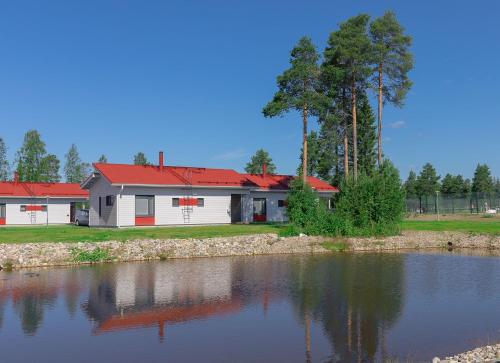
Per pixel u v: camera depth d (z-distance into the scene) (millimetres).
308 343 9984
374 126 63062
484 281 17281
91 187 38094
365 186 32250
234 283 16703
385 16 39406
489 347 9461
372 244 29359
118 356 9195
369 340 10188
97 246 23234
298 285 16344
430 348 9680
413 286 16219
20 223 45469
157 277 17969
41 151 77375
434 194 84250
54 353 9383
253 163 83750
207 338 10328
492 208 65688
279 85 36156
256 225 36906
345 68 38312
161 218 35375
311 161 71688
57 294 14750
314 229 30766
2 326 11227
